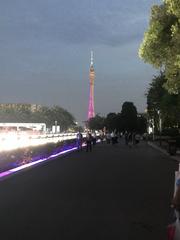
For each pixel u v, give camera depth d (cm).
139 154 4941
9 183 2119
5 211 1366
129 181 2202
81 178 2344
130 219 1245
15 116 14938
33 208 1419
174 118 5084
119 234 1060
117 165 3281
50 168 3002
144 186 1998
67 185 2033
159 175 2525
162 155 4753
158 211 1371
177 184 664
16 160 3116
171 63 1928
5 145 2866
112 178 2345
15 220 1227
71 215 1302
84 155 4709
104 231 1092
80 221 1214
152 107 7238
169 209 1402
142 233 1071
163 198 1636
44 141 4556
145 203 1523
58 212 1350
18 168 3020
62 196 1681
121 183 2117
